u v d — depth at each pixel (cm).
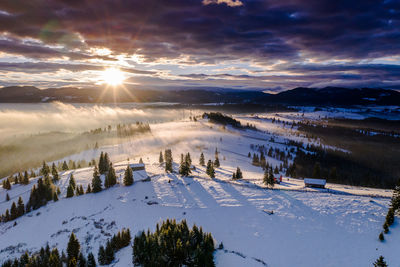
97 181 8412
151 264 4112
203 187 8156
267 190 7706
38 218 7144
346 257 4447
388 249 4519
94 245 5569
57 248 5662
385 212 5762
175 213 6425
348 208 6081
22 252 5697
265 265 4372
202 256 4088
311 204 6456
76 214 7012
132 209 6850
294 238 5066
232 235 5300
